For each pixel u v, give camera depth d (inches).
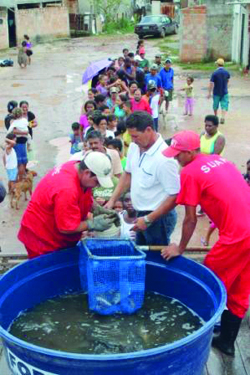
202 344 128.2
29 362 123.5
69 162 172.1
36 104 660.1
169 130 528.4
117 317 155.6
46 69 925.8
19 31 1243.8
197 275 159.0
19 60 949.2
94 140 249.8
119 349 140.5
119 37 1396.4
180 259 163.9
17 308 158.6
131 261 153.0
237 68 896.3
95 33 1480.1
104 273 153.2
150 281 171.2
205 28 949.2
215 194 160.4
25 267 160.4
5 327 150.8
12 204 345.1
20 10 1236.5
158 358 117.9
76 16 1457.9
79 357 114.3
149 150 177.0
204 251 250.4
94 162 159.2
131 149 189.0
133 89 466.3
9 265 240.4
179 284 164.7
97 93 438.3
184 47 962.7
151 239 190.7
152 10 1492.4
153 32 1300.4
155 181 178.7
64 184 162.2
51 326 152.3
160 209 175.2
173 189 174.6
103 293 155.2
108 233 178.7
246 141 482.0
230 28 948.6
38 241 175.3
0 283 150.7
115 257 152.1
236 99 671.8
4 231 306.8
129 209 225.3
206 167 161.6
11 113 397.4
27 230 176.2
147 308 161.5
